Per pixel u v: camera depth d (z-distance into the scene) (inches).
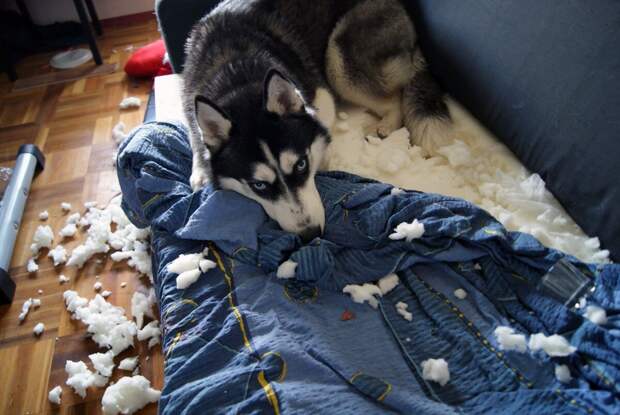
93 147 126.1
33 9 187.3
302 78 79.6
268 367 46.1
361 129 87.6
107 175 114.6
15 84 165.3
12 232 96.0
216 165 65.5
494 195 65.4
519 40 64.2
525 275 51.9
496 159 71.2
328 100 84.2
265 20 83.1
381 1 87.1
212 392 44.4
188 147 83.5
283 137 61.1
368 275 55.7
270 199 62.9
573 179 56.9
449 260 55.6
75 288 84.7
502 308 50.4
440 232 55.9
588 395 39.1
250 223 64.7
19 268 91.0
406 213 60.2
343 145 82.0
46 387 69.1
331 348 48.2
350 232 61.8
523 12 63.3
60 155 124.1
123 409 63.3
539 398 40.1
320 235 61.7
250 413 41.8
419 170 73.4
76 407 65.8
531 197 62.5
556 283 49.0
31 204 107.5
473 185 69.4
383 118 88.8
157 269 68.4
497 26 68.2
